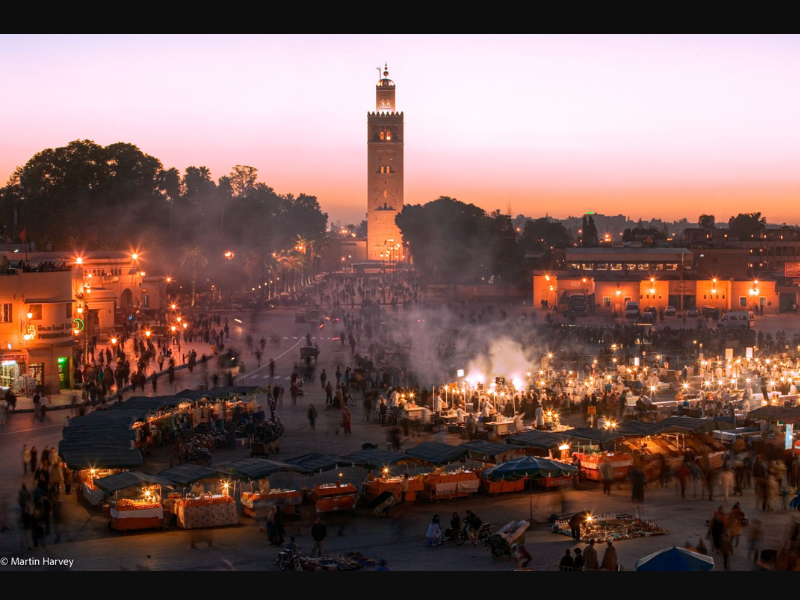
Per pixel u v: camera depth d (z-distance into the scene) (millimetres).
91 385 55844
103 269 109375
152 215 150625
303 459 34906
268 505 32312
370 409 54344
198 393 49562
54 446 43688
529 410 53688
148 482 31016
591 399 54812
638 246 168875
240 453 44250
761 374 65250
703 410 51844
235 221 163625
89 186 149875
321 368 76188
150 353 74062
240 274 163875
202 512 31047
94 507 33375
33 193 149000
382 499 33000
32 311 59719
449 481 35219
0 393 56719
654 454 38312
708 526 29438
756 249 185125
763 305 138500
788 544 25031
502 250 180250
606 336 92812
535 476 32219
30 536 29344
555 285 140250
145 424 44188
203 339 96750
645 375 65000
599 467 37312
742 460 37406
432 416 50469
